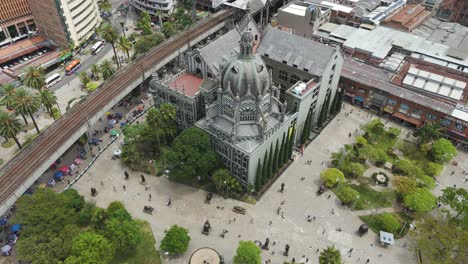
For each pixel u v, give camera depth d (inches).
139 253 3688.5
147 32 7657.5
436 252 3577.8
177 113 5012.3
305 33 7032.5
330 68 4877.0
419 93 5536.4
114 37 6343.5
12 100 4749.0
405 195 4200.3
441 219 4067.4
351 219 4104.3
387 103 5620.1
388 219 3912.4
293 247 3786.9
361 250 3786.9
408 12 7667.3
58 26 6830.7
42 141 4355.3
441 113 5132.9
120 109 5762.8
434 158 4881.9
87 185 4443.9
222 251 3737.7
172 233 3592.5
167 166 4635.8
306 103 4690.0
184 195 4335.6
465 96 5521.7
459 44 6722.4
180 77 5093.5
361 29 7066.9
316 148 5083.7
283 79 5285.4
